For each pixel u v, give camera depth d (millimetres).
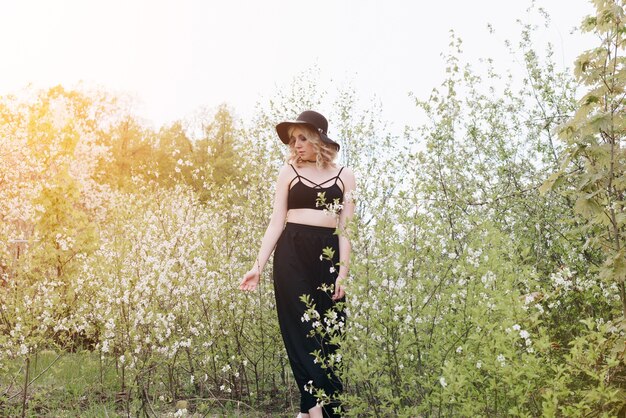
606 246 3076
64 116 21172
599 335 2467
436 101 4973
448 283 3285
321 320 3479
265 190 5676
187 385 5016
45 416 4172
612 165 2805
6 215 10492
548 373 2994
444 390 2783
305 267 3516
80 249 7566
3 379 4977
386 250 3162
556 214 4785
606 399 2361
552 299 3758
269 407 4535
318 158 3586
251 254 5363
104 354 5320
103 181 26891
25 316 4676
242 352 4777
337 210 3549
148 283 4285
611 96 2799
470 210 4910
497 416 2742
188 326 4512
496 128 5320
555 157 4910
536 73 5082
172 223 5180
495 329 2758
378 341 3133
